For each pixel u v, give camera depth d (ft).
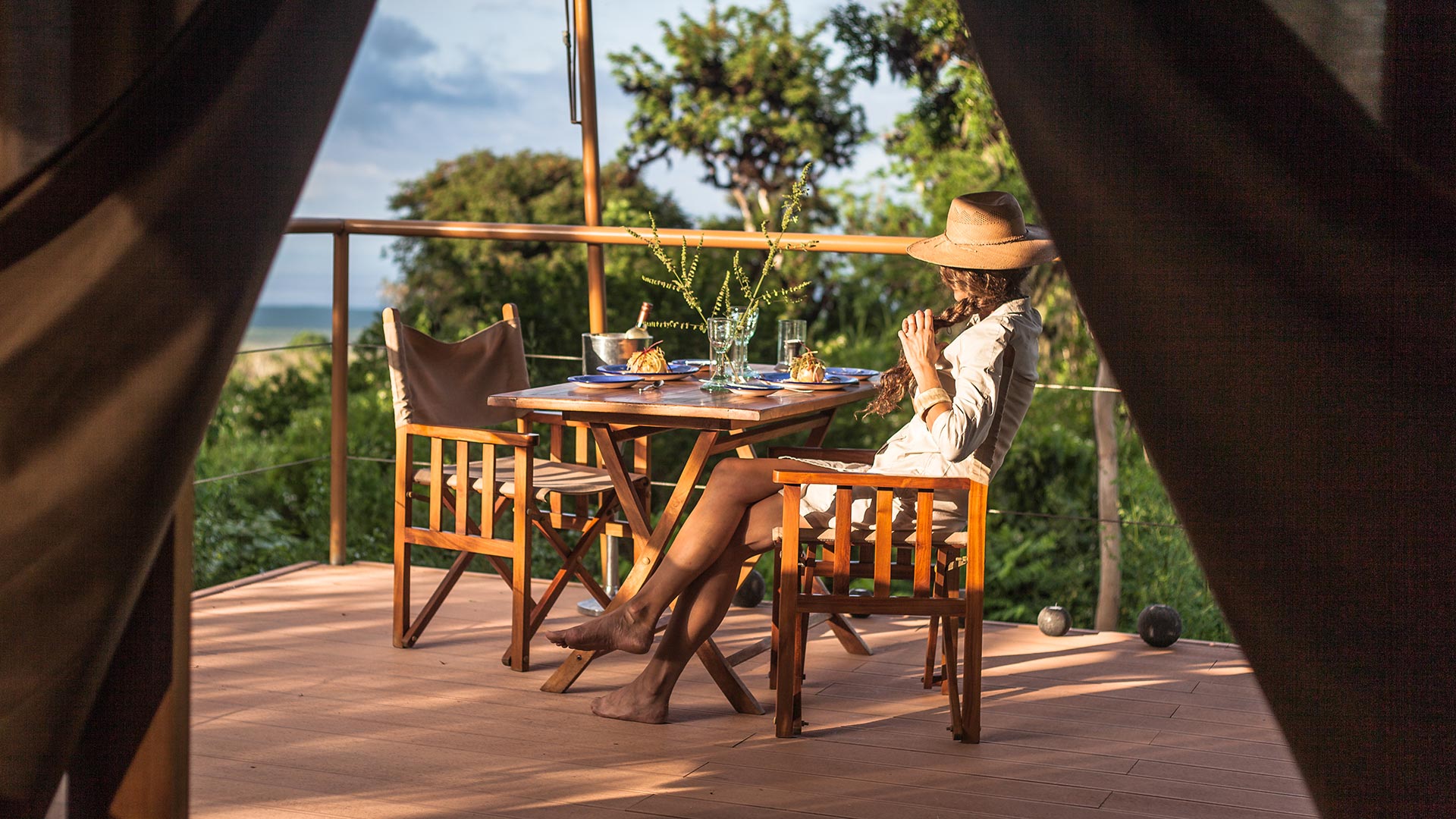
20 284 4.40
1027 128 3.98
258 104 4.42
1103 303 3.90
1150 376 3.86
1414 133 3.66
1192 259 3.80
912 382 9.38
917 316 8.89
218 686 10.19
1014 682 10.56
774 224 35.04
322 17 4.47
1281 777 8.45
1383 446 3.66
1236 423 3.78
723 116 37.11
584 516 11.09
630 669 10.78
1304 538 3.73
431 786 8.14
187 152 4.38
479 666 10.82
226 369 4.47
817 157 36.14
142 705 5.03
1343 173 3.70
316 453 27.63
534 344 29.40
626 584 9.99
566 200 40.04
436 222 13.57
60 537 4.43
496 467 11.44
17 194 4.38
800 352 11.44
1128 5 3.87
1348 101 3.71
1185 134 3.81
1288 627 3.75
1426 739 3.62
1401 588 3.65
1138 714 9.75
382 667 10.75
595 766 8.52
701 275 29.99
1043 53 3.96
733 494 9.32
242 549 25.44
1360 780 3.69
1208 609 20.07
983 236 9.08
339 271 14.14
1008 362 8.88
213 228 4.39
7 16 4.39
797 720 9.26
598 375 10.90
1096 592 24.00
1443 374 3.63
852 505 9.32
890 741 9.09
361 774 8.34
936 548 9.37
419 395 11.52
